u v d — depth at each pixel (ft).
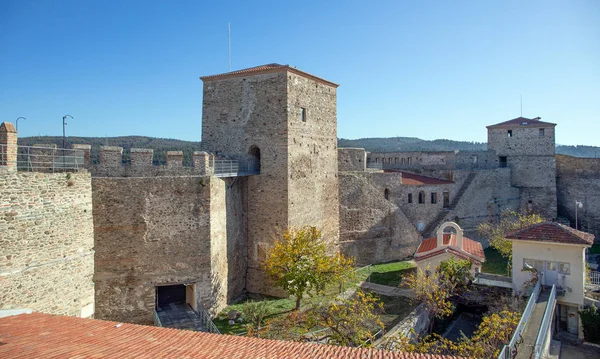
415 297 81.10
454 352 60.59
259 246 94.89
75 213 56.34
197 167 78.38
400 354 33.58
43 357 27.73
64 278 54.24
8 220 46.60
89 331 36.19
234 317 76.84
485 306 82.43
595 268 115.65
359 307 64.90
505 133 173.68
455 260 86.58
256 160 98.63
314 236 82.84
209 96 100.17
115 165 77.41
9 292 46.65
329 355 32.32
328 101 109.81
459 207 144.25
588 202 165.99
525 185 170.19
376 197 124.16
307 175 99.91
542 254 79.25
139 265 71.87
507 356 42.50
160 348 31.40
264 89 94.02
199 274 75.10
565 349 69.82
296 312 73.92
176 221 73.77
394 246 127.54
